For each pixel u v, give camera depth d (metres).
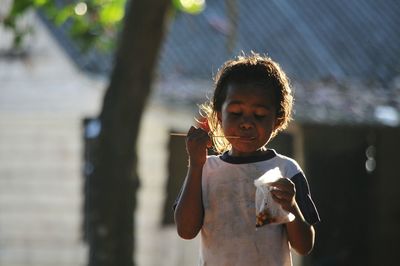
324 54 22.14
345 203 22.00
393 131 21.41
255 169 5.31
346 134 21.67
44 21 18.88
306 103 19.86
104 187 12.41
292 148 19.34
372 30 23.75
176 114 18.78
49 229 18.58
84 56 18.80
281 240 5.28
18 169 18.83
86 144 18.55
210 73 19.89
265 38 21.86
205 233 5.34
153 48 12.66
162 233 19.08
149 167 18.89
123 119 12.50
